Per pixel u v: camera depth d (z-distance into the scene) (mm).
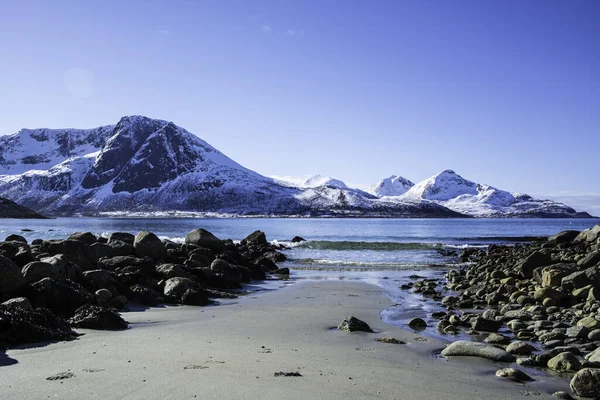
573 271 20781
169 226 139500
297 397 7738
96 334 12164
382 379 8953
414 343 12141
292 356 10453
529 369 10023
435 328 14227
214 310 16797
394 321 15281
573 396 8406
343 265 36219
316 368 9523
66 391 7699
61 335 11500
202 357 10023
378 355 10828
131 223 172250
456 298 19484
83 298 14570
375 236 88938
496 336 12453
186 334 12523
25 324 11102
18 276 13602
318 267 34594
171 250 28328
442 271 32219
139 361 9539
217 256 28531
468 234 101125
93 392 7672
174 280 19234
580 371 8641
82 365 9172
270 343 11734
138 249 26172
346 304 18469
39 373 8617
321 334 13016
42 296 13586
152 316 15391
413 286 24031
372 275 29578
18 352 10086
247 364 9594
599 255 24391
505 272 25812
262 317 15430
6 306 11469
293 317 15508
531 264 25141
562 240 44969
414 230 122875
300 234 97375
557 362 10039
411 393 8234
